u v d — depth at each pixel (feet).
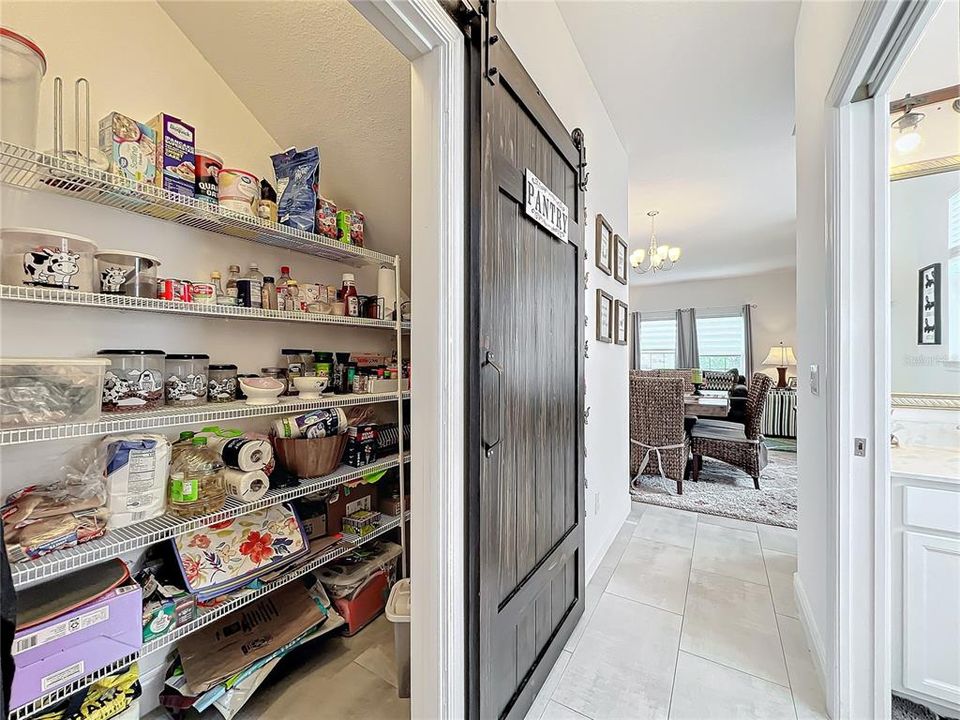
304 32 4.58
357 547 6.20
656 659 5.34
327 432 5.47
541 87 5.58
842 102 4.32
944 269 5.51
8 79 3.11
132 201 4.03
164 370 4.38
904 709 4.55
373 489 6.64
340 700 4.72
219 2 4.50
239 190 4.64
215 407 4.38
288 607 5.33
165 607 3.97
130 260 3.92
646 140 9.71
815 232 5.40
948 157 5.43
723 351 25.46
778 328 24.06
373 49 4.56
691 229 16.17
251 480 4.48
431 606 3.65
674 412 11.87
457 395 3.61
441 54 3.45
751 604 6.51
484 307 3.73
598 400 7.97
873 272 4.24
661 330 27.37
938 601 4.36
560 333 5.52
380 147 5.51
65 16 3.90
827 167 4.54
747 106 8.41
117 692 3.69
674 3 5.98
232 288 4.88
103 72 4.16
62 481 3.76
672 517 10.14
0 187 3.55
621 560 7.97
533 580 4.73
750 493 11.86
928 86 5.32
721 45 6.75
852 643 4.32
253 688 4.53
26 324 3.71
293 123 5.52
